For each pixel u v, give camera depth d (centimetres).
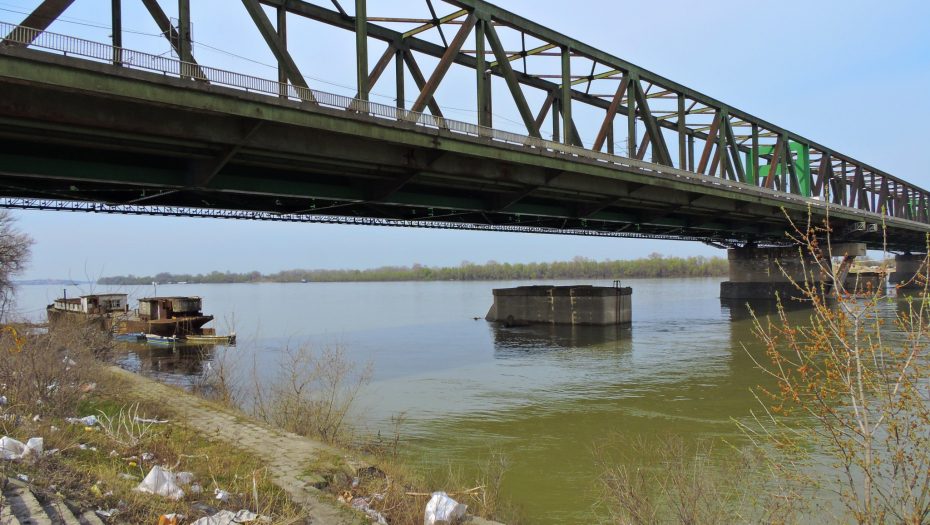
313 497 801
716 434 1680
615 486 1038
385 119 1841
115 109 1403
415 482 987
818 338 678
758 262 7294
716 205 3812
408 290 17012
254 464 932
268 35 1642
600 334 4478
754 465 1177
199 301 4750
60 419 1070
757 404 2059
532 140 2342
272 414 1423
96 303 4506
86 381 1470
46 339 1661
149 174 1745
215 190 1880
